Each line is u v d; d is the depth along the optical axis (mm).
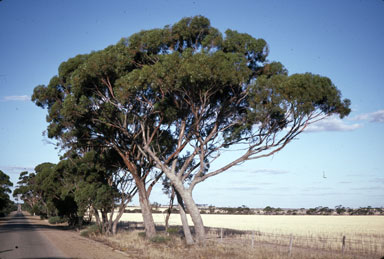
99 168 32281
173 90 20406
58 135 29969
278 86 18875
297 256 17750
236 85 21188
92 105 23188
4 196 86062
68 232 41250
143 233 29891
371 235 35281
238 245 21922
